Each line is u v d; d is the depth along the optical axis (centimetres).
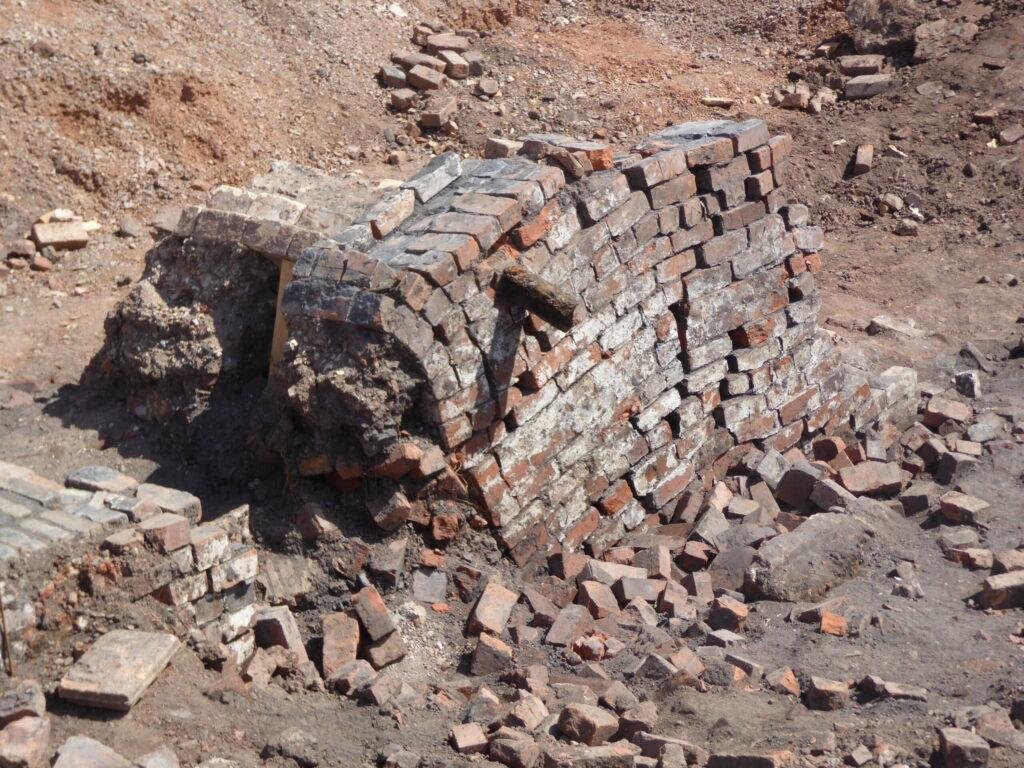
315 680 480
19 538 427
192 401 620
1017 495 671
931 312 984
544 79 1341
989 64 1336
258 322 633
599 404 627
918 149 1259
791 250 728
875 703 445
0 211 956
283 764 405
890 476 690
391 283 528
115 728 399
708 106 1345
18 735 370
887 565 584
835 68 1410
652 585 578
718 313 688
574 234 602
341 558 538
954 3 1443
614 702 459
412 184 601
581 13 1591
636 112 1298
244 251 628
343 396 528
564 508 616
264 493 580
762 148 695
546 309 549
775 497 691
